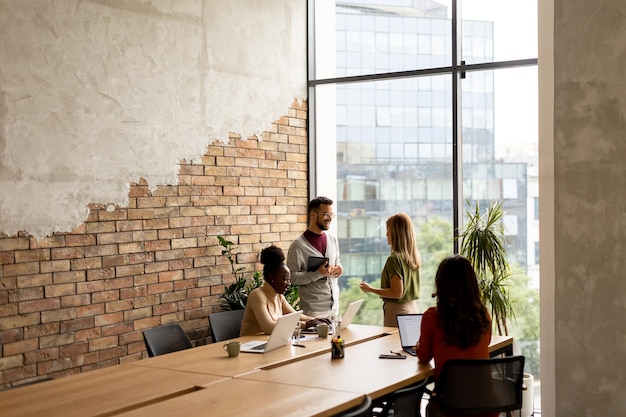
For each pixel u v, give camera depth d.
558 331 4.92
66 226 5.58
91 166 5.75
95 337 5.80
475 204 6.93
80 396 3.75
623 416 4.74
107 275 5.88
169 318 6.39
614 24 4.70
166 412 3.42
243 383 3.98
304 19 7.82
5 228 5.18
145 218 6.18
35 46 5.35
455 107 6.97
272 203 7.43
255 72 7.22
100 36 5.81
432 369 4.36
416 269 6.14
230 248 6.97
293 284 6.57
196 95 6.62
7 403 3.63
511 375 4.18
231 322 5.75
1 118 5.15
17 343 5.26
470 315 4.16
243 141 7.10
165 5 6.33
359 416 3.39
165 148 6.34
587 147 4.79
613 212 4.73
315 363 4.51
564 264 4.89
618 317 4.73
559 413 4.94
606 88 4.73
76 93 5.63
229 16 6.94
